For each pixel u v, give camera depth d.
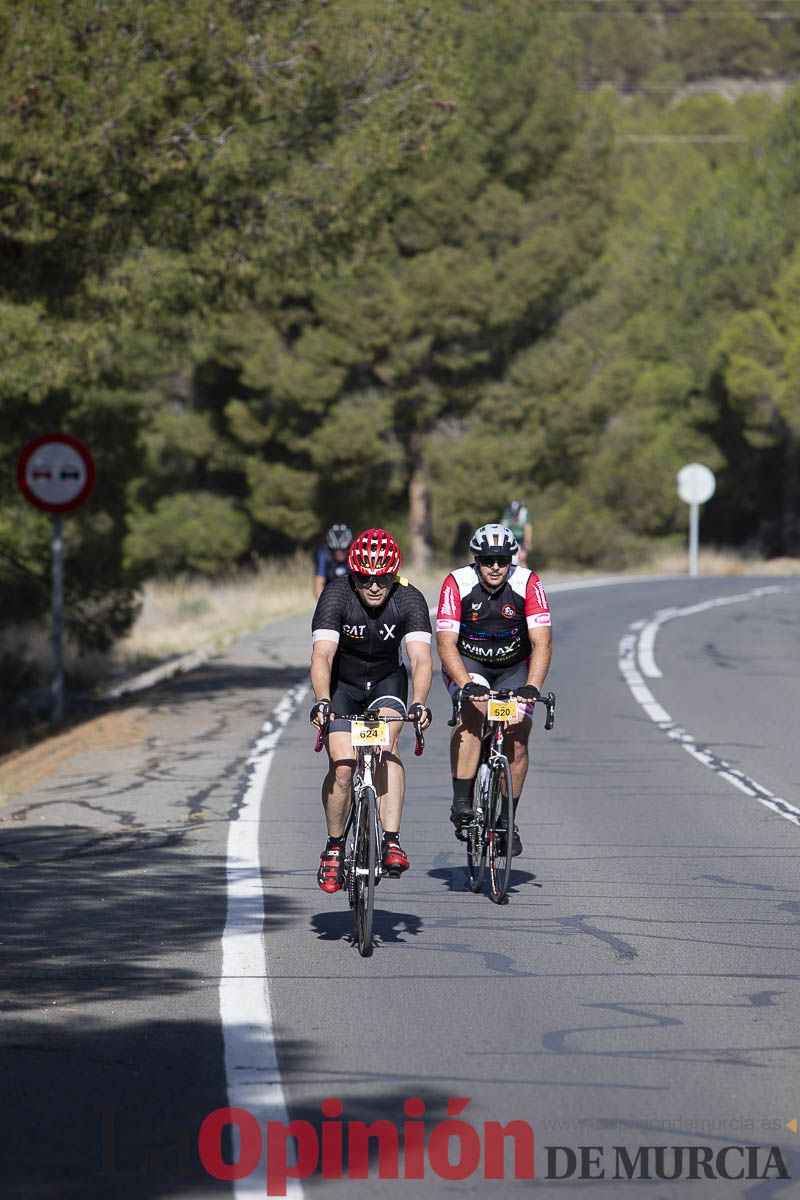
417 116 35.84
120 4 30.75
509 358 90.88
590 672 41.56
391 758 16.28
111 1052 12.29
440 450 88.62
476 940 16.03
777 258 108.25
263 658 44.81
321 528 89.06
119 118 30.08
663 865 19.80
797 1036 12.80
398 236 83.94
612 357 95.12
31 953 15.41
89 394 49.12
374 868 15.38
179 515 88.88
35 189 30.58
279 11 33.84
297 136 36.03
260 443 87.12
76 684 46.91
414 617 16.28
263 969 14.84
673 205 138.88
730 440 113.62
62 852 20.45
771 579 82.50
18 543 45.78
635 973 14.76
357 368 86.06
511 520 57.75
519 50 86.19
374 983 14.36
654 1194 9.73
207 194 33.12
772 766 27.78
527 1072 11.89
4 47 28.53
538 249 84.00
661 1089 11.53
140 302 34.50
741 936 16.23
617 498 106.88
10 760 29.30
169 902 17.62
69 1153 10.25
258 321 81.88
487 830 17.97
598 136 91.25
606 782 26.14
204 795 24.62
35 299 34.00
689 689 38.34
